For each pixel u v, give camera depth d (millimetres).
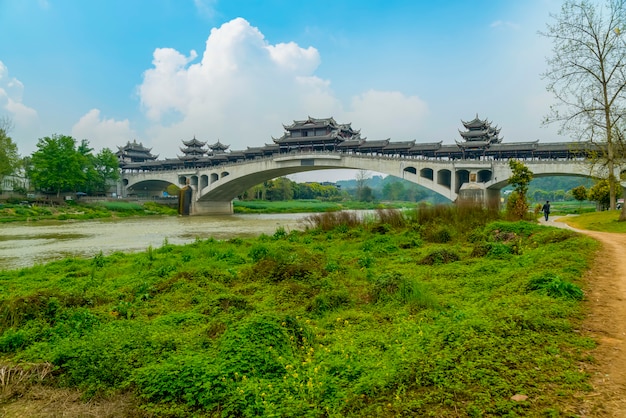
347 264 14570
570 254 11734
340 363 5562
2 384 5949
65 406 5410
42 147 68438
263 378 5430
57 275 14844
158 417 4930
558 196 126812
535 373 4816
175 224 50406
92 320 8508
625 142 28094
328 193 154625
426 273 12141
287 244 20969
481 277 10969
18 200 63750
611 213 29469
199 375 5469
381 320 8117
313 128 68000
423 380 4875
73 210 64188
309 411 4457
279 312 9125
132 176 91438
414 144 57500
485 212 24859
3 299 9930
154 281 12703
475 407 4207
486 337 5891
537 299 7660
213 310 9250
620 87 24062
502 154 50594
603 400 4238
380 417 4230
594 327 6328
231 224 50469
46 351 7020
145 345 6906
